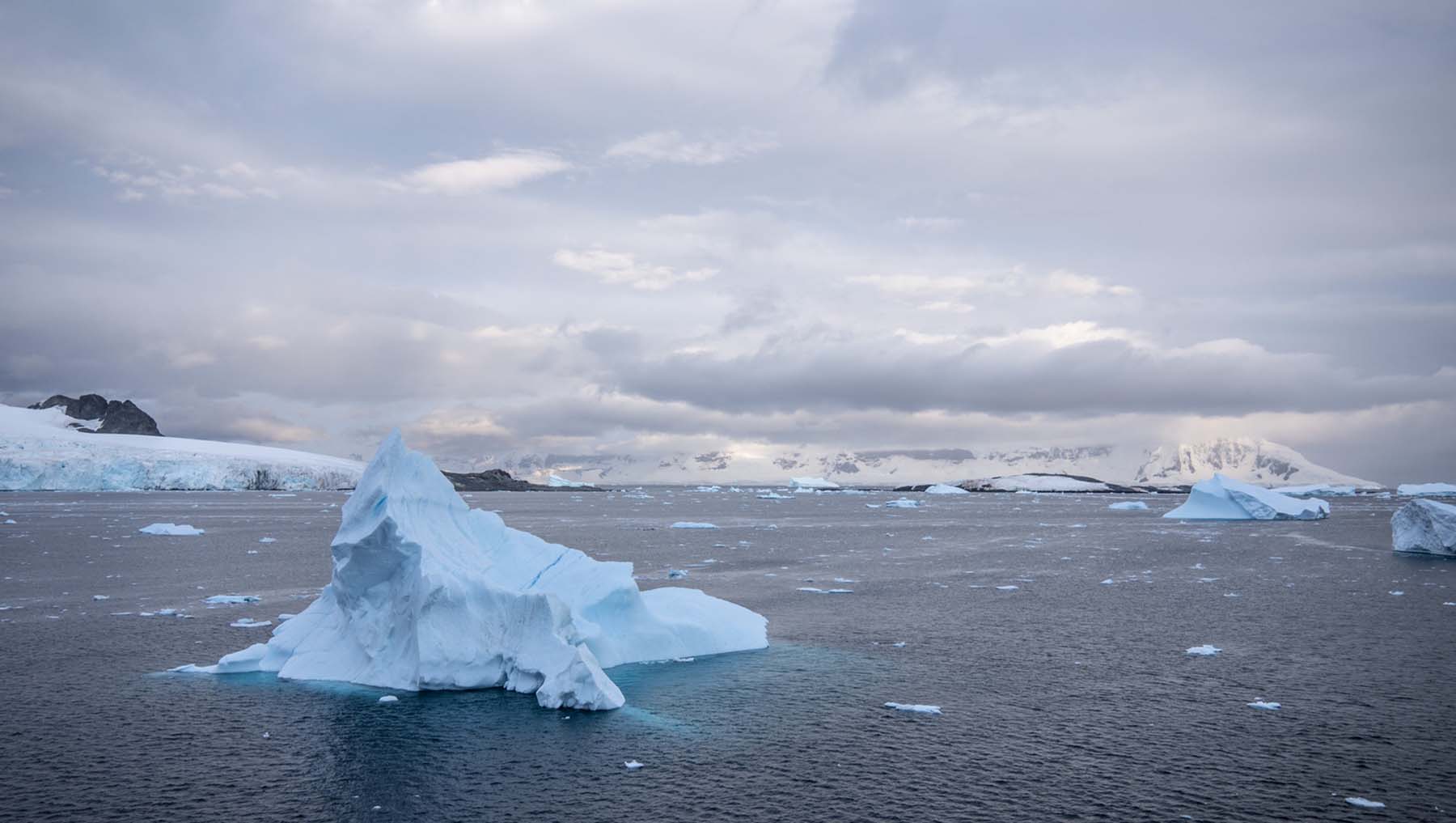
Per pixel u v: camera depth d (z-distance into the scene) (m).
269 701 22.70
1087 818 15.68
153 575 47.69
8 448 168.62
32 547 62.44
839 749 19.20
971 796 16.62
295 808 16.14
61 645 29.36
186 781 17.44
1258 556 59.28
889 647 29.17
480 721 21.02
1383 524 94.00
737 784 17.22
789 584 44.66
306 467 191.25
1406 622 33.62
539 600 23.80
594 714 21.64
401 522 24.88
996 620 34.12
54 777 17.62
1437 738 19.86
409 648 24.23
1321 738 19.89
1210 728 20.58
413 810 16.05
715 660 27.22
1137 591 42.31
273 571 49.06
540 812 15.92
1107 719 21.27
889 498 198.38
